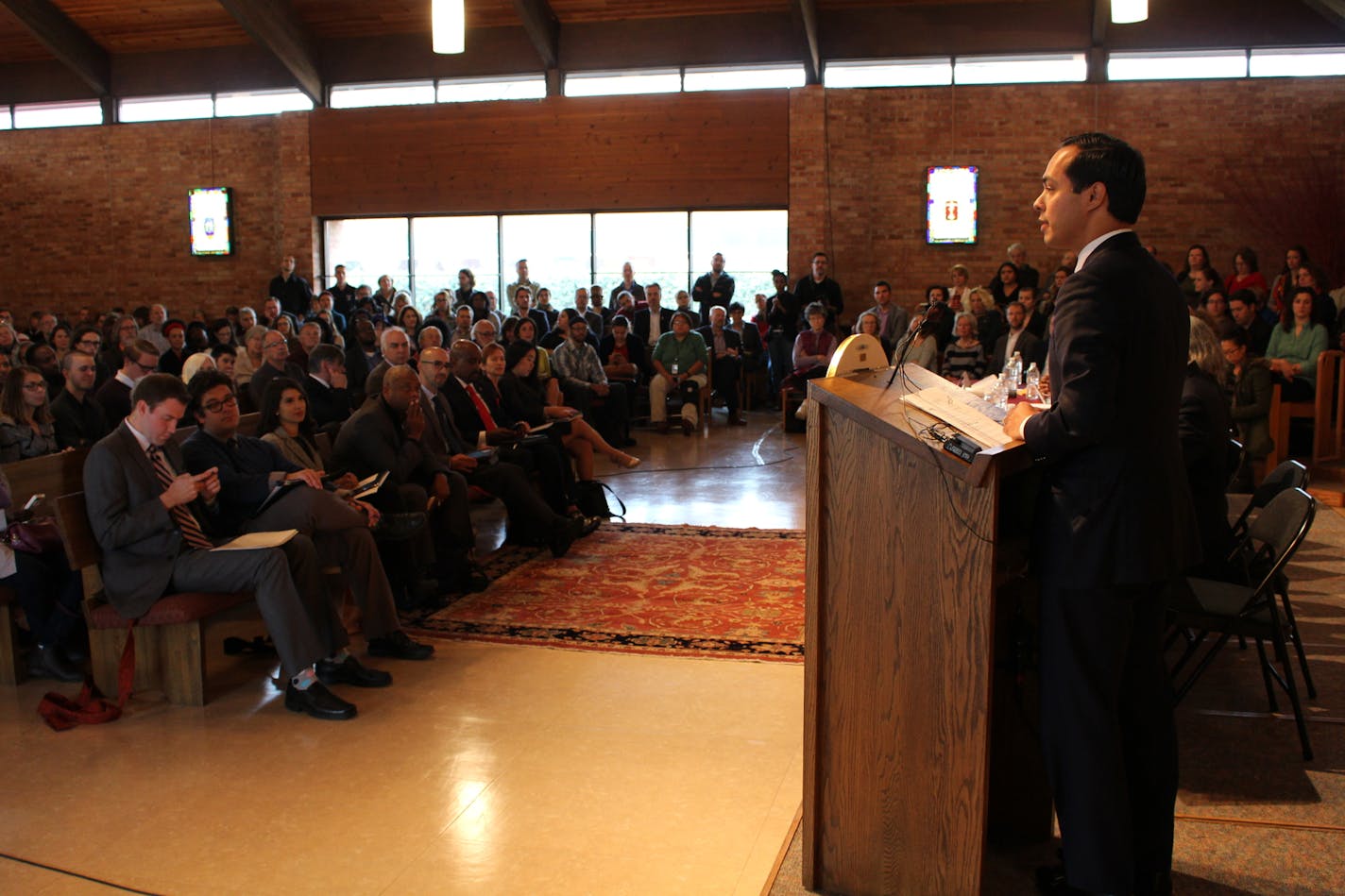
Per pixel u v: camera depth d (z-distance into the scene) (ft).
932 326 29.53
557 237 43.50
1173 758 7.07
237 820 8.59
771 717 10.59
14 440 16.06
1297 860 7.70
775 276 39.06
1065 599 6.60
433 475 15.17
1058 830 8.20
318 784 9.23
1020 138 39.65
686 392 33.30
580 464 21.36
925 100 40.11
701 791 8.99
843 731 7.07
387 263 44.96
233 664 12.44
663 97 41.65
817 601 7.04
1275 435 22.07
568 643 12.81
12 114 47.52
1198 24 38.09
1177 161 38.47
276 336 21.43
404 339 17.33
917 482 6.66
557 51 42.32
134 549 10.91
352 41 43.88
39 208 47.39
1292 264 27.48
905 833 6.97
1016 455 6.72
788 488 23.18
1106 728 6.56
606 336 35.63
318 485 12.33
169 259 46.62
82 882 7.68
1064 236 6.73
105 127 46.39
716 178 41.65
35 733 10.43
